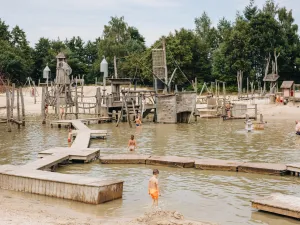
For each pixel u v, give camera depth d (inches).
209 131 1818.4
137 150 1314.0
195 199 758.5
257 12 4628.4
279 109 2610.7
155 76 2304.4
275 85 3563.0
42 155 1104.2
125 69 4298.7
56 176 785.6
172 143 1462.8
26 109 3036.4
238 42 4131.4
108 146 1401.3
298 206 644.1
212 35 5054.1
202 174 956.0
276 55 4128.9
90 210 679.7
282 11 4517.7
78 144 1284.4
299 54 4352.9
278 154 1219.9
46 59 4896.7
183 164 1019.9
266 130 1829.5
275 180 896.3
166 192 806.5
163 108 2161.7
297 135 1642.5
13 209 662.5
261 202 665.0
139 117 2092.8
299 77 4404.5
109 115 2273.6
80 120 2044.8
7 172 820.0
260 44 4158.5
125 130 1871.3
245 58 4131.4
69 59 4847.4
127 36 4943.4
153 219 603.8
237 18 4795.8
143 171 992.2
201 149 1326.3
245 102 3147.1
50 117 2493.8
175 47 3914.9
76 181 743.7
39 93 3949.3
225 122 2215.8
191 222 586.9
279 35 4234.7
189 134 1718.8
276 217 647.1
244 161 1095.6
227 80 4158.5
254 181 888.9
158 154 1238.3
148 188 776.3
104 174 962.1
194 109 2202.3
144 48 5123.0
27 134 1743.4
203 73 4308.6
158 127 1990.7
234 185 857.5
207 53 4525.1
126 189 825.5
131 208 696.4
